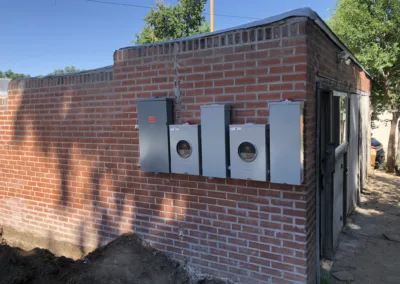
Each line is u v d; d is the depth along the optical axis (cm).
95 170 433
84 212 449
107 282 344
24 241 512
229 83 327
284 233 315
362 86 703
